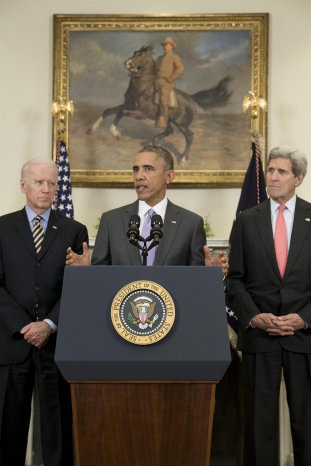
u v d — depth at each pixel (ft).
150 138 19.93
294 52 20.02
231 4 20.25
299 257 11.05
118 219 11.41
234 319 15.01
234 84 19.98
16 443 10.58
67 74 20.06
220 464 12.78
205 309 7.61
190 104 19.99
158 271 7.77
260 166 17.93
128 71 20.12
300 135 19.74
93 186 19.76
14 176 19.81
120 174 19.72
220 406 12.92
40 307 10.97
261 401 10.71
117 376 7.37
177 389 7.47
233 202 19.76
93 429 7.43
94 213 19.77
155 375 7.38
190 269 7.79
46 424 10.62
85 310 7.55
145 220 11.27
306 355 10.67
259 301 11.09
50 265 11.18
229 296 11.48
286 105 19.88
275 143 19.77
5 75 20.16
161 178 11.21
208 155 19.80
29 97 20.12
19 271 11.07
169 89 20.03
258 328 10.91
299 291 10.93
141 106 20.02
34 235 11.43
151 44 20.16
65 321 7.50
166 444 7.45
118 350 7.36
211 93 20.01
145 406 7.44
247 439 10.95
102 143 19.89
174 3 20.31
